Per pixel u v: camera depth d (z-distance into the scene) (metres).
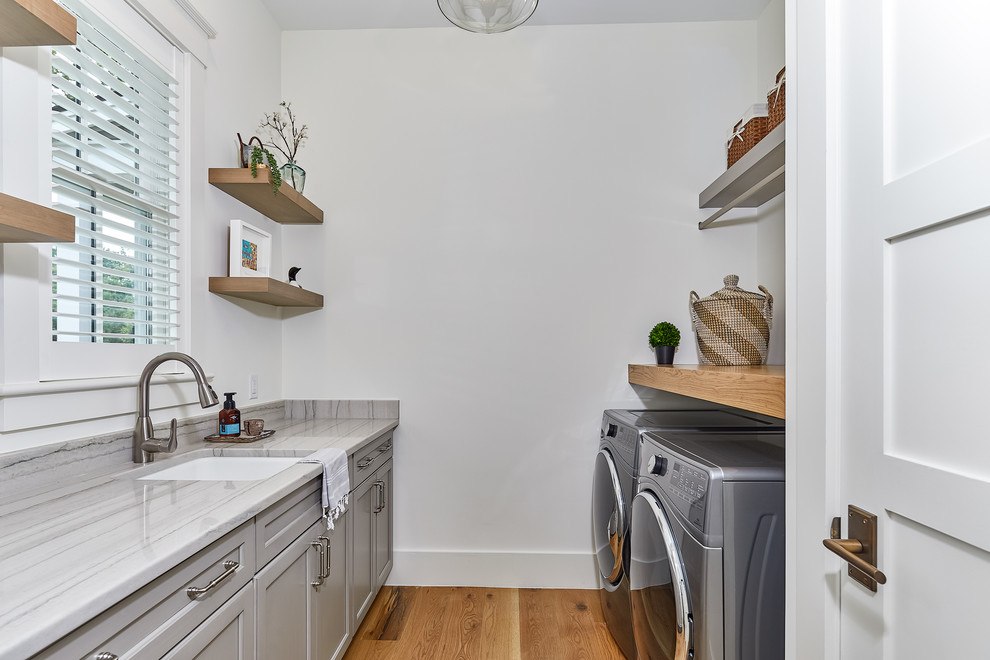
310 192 2.85
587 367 2.80
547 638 2.28
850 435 0.90
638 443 1.97
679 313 2.79
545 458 2.80
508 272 2.82
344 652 1.99
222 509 1.19
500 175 2.84
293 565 1.53
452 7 1.70
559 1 2.66
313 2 2.65
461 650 2.19
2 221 1.01
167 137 1.92
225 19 2.29
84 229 1.50
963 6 0.69
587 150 2.83
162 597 0.94
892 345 0.82
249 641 1.27
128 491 1.34
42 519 1.12
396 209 2.84
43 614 0.71
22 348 1.32
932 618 0.74
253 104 2.55
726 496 1.37
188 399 1.99
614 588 2.22
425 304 2.83
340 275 2.84
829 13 0.95
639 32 2.85
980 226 0.67
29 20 1.10
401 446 2.82
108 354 1.62
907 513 0.77
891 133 0.82
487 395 2.82
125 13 1.69
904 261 0.79
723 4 2.69
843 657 0.92
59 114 1.42
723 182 2.45
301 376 2.84
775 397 1.29
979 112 0.67
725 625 1.35
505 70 2.85
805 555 1.01
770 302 2.41
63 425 1.45
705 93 2.83
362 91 2.87
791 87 1.07
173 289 1.94
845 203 0.92
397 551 2.82
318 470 1.64
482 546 2.81
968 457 0.68
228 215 2.30
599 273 2.81
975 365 0.67
